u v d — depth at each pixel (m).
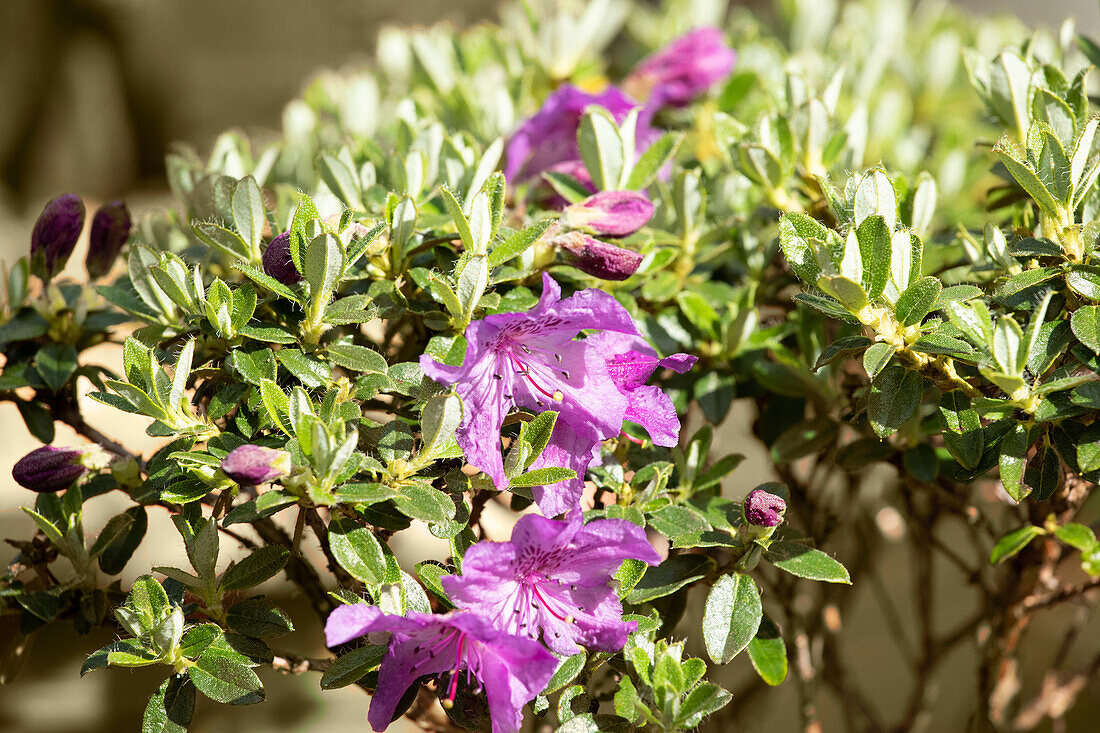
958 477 0.47
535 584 0.45
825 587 0.59
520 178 0.55
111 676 0.67
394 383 0.46
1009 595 0.53
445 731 0.52
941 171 0.61
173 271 0.47
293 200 0.54
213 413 0.46
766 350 0.53
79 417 0.51
